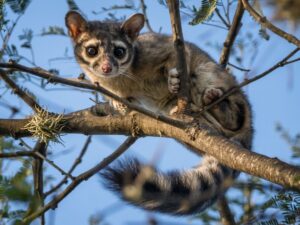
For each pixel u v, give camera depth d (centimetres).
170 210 759
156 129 777
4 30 823
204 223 812
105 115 861
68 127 831
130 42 1094
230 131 1013
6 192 390
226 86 1010
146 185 712
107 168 681
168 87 998
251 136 1027
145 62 1059
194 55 1050
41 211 463
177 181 773
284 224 473
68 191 807
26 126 816
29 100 814
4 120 842
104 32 1107
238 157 627
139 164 681
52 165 824
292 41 616
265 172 577
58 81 646
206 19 785
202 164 896
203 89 1022
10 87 822
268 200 497
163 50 1052
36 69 681
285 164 569
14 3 817
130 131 807
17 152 838
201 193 796
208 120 1013
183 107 773
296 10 323
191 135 709
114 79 1077
